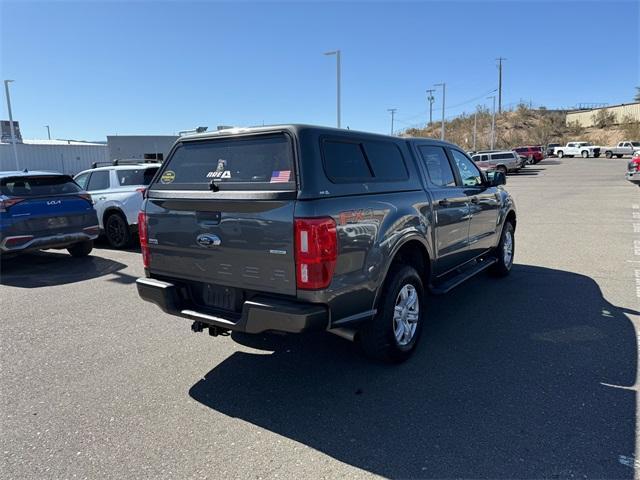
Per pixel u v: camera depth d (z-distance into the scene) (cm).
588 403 329
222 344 454
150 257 398
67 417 329
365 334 380
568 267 717
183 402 347
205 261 357
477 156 3684
